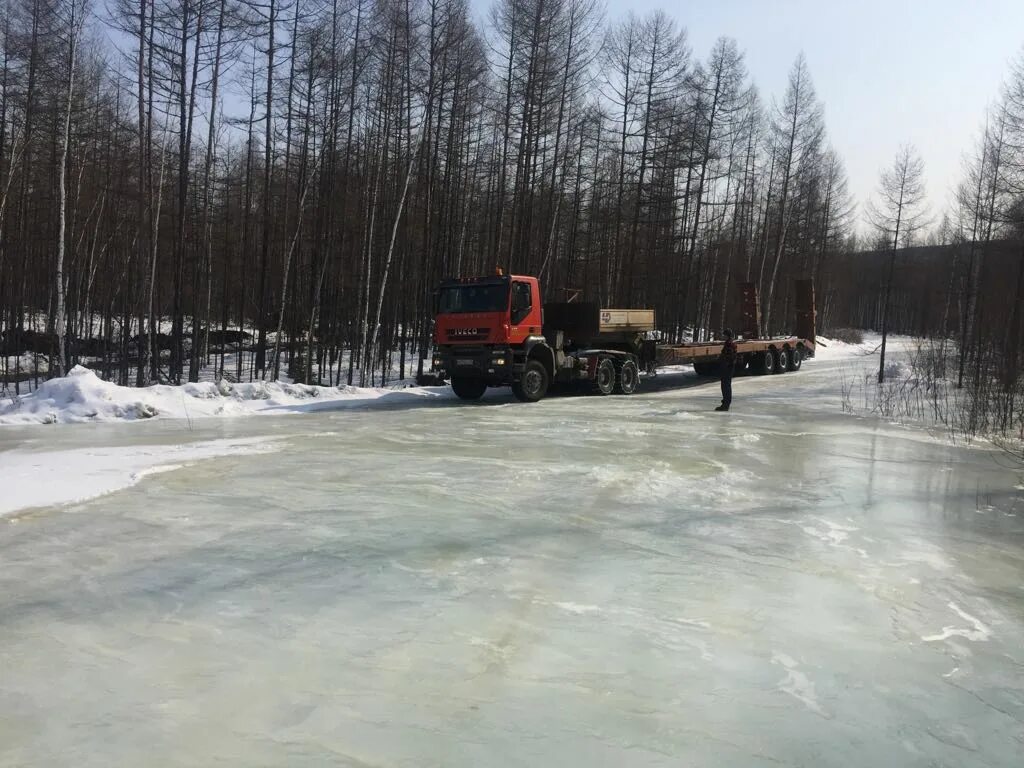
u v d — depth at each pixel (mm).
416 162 23250
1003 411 13750
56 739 2742
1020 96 21547
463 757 2672
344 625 3881
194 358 20531
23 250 24062
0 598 4191
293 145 23047
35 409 12711
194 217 24344
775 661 3590
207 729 2830
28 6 18859
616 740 2822
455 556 5090
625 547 5398
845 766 2689
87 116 23469
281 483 7363
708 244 37156
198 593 4305
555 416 13844
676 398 18078
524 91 23719
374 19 20812
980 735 2943
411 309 28469
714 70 31094
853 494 7488
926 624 4125
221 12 18281
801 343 27469
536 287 16578
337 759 2641
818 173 42906
